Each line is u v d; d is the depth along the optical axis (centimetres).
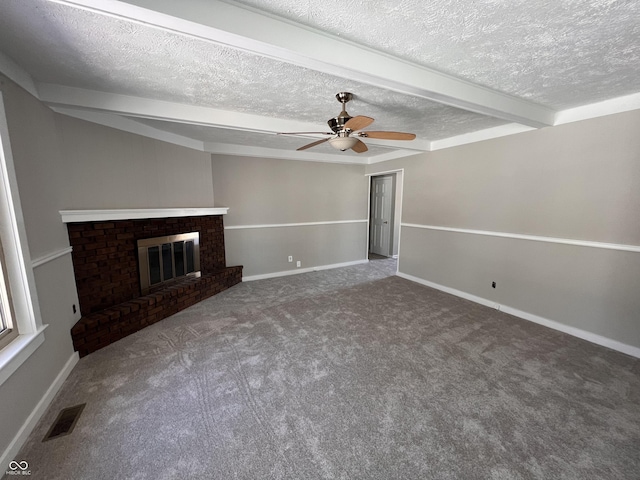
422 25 143
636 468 143
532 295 320
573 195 279
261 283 476
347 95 231
